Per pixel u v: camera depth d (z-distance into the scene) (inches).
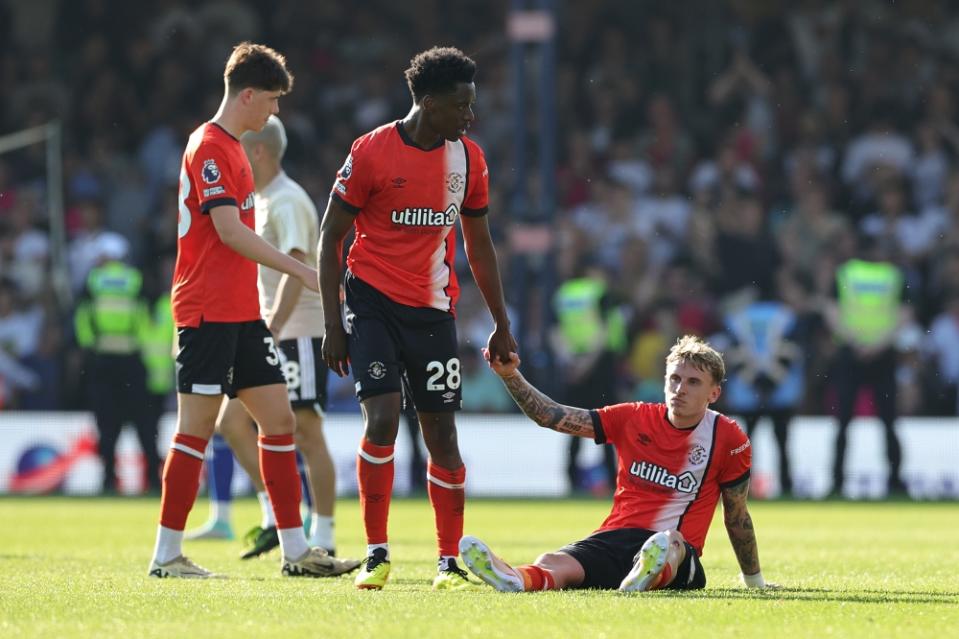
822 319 2684.5
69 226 3117.6
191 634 622.8
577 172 3206.2
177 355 963.3
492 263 910.4
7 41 3447.3
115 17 3442.4
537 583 803.4
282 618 679.1
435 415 893.2
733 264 2815.0
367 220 887.1
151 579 919.0
